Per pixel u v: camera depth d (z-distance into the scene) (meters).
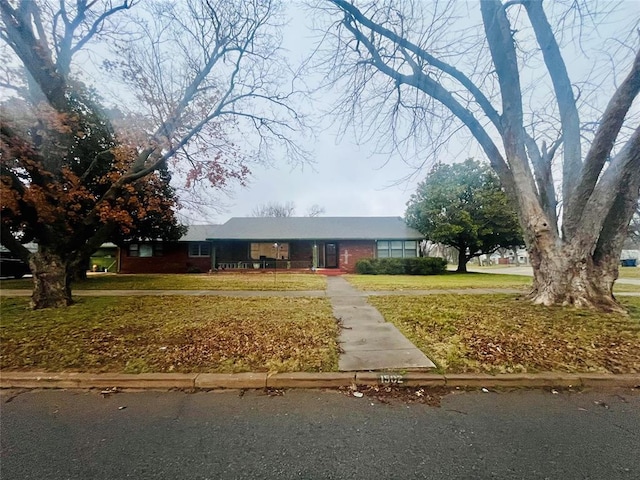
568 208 6.73
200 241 23.12
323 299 8.62
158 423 2.61
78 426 2.57
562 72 6.72
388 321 5.79
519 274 20.02
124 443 2.33
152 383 3.30
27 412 2.81
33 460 2.14
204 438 2.39
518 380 3.27
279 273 20.34
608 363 3.62
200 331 5.05
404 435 2.41
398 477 1.97
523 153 6.98
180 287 11.82
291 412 2.78
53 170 7.68
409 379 3.31
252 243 23.55
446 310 6.66
